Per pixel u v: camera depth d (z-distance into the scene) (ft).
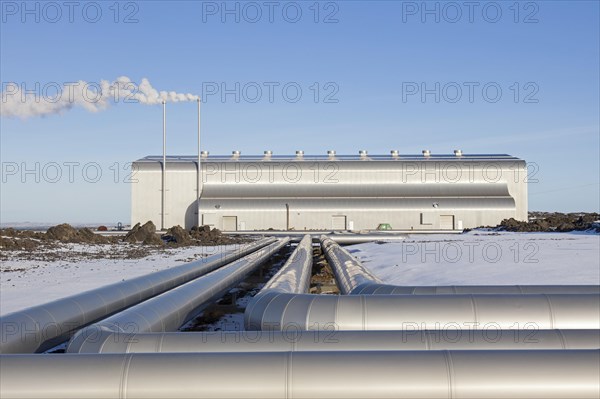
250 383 18.07
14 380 18.02
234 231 227.40
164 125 230.48
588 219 198.49
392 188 240.73
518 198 240.53
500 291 32.63
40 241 125.90
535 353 18.53
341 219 231.30
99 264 85.46
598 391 17.75
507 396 17.81
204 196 236.43
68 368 18.30
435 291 32.19
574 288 32.89
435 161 245.04
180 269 55.47
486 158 257.96
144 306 30.40
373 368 18.21
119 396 17.95
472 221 231.91
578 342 22.30
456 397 17.87
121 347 22.52
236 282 55.36
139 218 234.38
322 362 18.43
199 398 17.99
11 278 64.75
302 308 27.22
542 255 87.10
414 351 18.86
